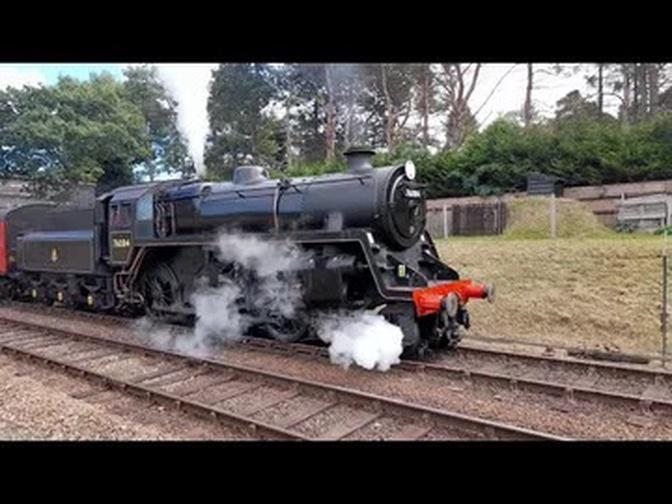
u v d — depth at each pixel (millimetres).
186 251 10000
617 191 19219
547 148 21328
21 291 16812
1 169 27484
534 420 5406
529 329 10344
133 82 34750
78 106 29031
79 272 13094
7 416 5551
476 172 21719
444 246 15297
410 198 8109
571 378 7023
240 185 9609
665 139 20531
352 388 6512
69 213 14359
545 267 12109
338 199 8047
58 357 8547
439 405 5891
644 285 10312
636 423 5277
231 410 5840
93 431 5129
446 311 7469
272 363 7766
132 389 6496
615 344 9266
